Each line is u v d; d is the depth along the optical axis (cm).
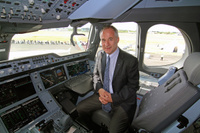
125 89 140
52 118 160
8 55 173
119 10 108
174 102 94
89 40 271
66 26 107
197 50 233
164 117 99
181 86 94
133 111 143
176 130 99
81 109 165
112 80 147
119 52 146
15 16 74
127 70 140
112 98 139
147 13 218
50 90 192
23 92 154
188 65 107
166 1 195
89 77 225
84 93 179
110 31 129
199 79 84
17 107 143
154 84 261
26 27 87
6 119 131
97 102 164
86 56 263
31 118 147
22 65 152
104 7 89
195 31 220
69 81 207
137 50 278
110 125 136
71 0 67
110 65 148
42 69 180
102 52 164
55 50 228
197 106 89
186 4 192
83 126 170
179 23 223
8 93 142
